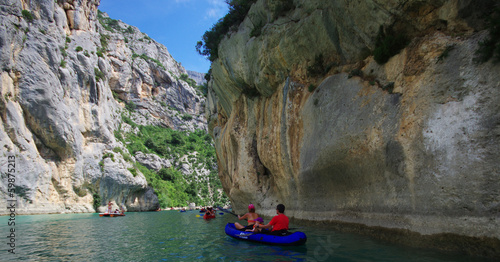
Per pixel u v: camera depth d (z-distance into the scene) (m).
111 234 12.55
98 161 44.31
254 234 9.32
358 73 10.77
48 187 35.41
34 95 35.53
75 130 40.81
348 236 8.99
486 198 5.81
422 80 7.92
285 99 14.73
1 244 9.99
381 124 8.70
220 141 25.83
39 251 8.53
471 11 7.42
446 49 7.61
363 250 6.96
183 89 117.88
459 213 6.23
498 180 5.71
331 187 11.06
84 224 18.30
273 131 15.94
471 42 7.16
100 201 42.09
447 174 6.55
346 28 11.30
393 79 9.14
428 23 8.52
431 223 6.76
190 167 85.06
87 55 47.28
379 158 8.54
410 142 7.57
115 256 7.64
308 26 12.85
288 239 8.20
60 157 38.69
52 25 41.12
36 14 39.28
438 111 7.20
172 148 89.38
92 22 57.59
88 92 46.16
